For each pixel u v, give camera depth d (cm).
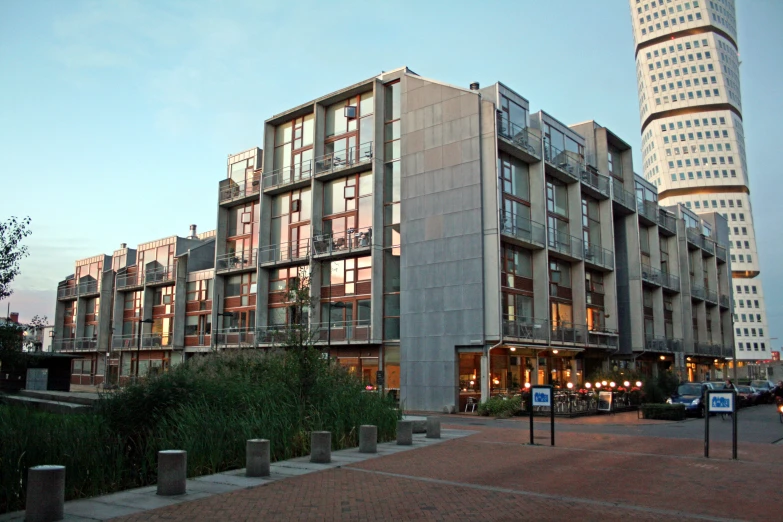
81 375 5825
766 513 866
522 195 3406
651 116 16112
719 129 15262
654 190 5044
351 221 3659
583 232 3900
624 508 889
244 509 864
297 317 1852
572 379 3688
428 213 3278
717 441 1739
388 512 854
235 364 2020
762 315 14488
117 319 5422
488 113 3156
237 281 4347
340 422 1551
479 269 3039
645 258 4722
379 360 3428
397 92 3638
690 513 863
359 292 3544
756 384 4462
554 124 3784
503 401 2772
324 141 3866
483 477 1132
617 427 2211
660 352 4531
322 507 879
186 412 1234
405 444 1594
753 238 14825
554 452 1475
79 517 813
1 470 934
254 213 4300
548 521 812
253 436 1302
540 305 3356
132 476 1123
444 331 3114
